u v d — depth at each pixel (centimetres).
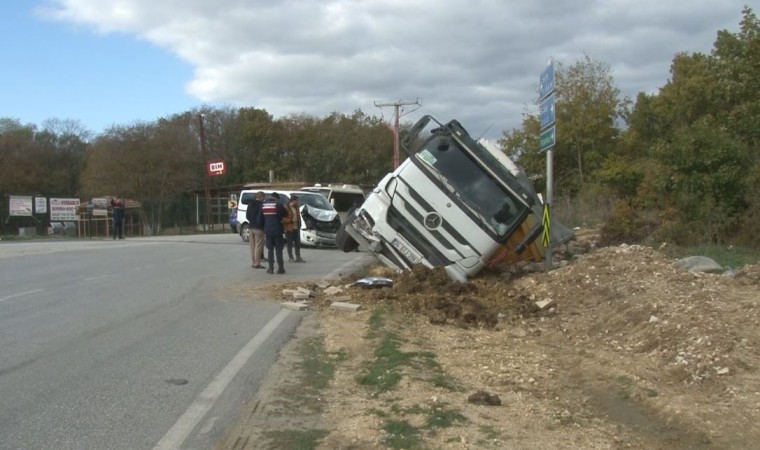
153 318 984
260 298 1170
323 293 1201
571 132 4056
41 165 6347
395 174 1245
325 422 553
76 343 817
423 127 1262
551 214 1252
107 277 1454
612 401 621
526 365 736
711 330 735
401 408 580
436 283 1155
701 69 3256
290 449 492
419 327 930
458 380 676
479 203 1205
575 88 4159
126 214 4900
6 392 621
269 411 578
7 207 4397
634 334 811
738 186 1578
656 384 660
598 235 1959
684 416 568
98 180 5419
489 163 1223
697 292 886
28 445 495
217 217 5366
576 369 723
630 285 985
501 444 506
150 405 589
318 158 7338
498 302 1062
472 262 1203
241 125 7194
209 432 526
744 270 1023
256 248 1647
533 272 1270
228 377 680
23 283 1351
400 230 1229
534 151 4256
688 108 3184
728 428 544
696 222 1594
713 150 1599
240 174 7162
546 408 597
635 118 3878
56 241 3073
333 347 814
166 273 1530
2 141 5722
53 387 638
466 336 880
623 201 1914
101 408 580
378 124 7875
